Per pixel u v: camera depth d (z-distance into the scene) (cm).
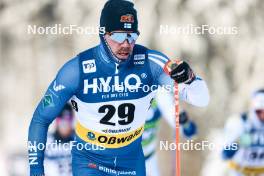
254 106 2109
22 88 2506
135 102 1269
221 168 2103
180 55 2456
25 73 2512
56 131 1878
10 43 2522
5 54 2516
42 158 1261
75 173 1324
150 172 1861
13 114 2448
